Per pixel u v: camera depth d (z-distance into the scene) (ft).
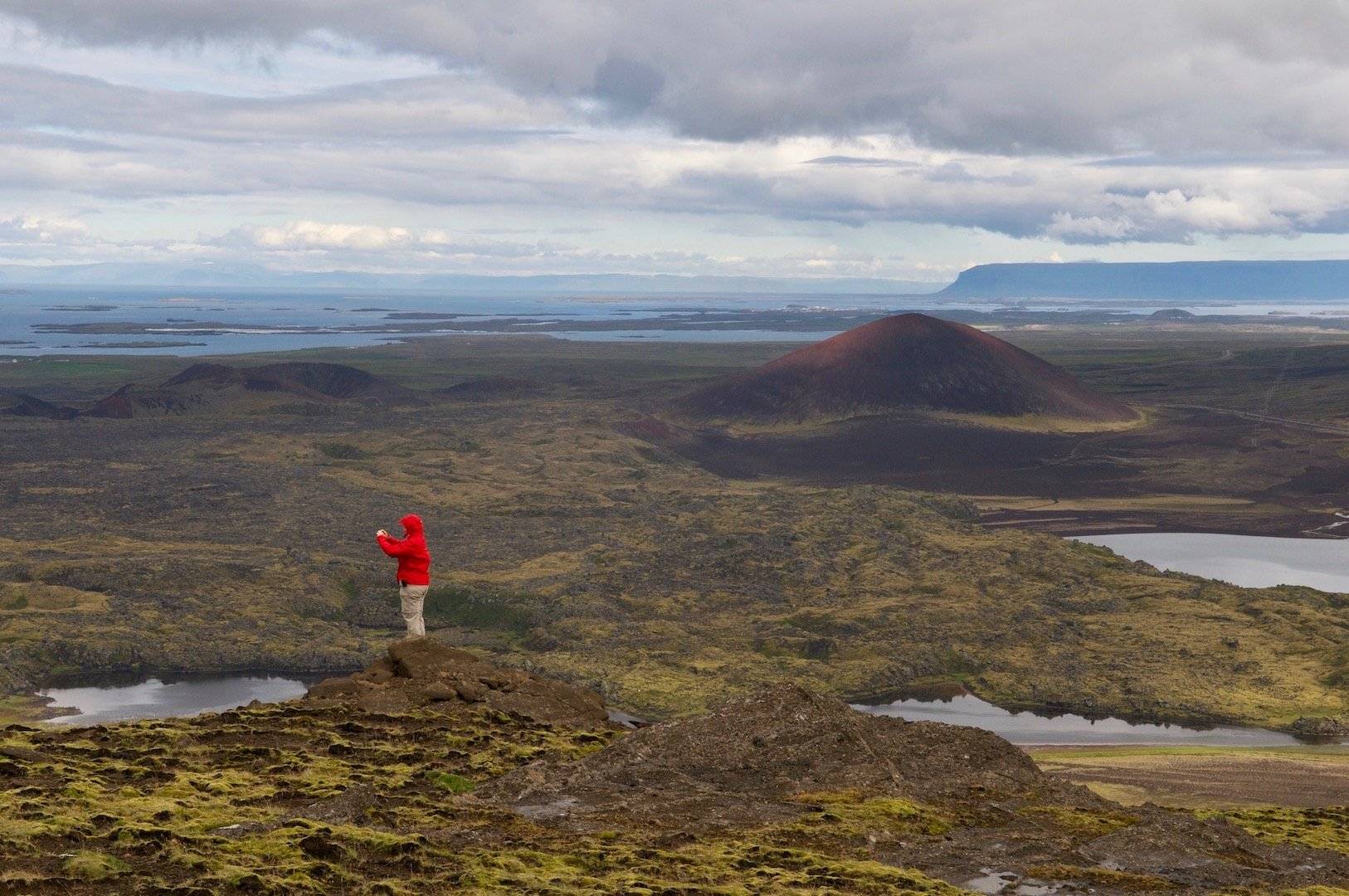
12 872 64.34
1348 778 317.01
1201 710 449.48
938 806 99.25
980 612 592.19
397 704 117.80
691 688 480.23
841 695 484.74
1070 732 432.66
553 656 526.16
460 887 70.69
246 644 545.44
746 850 83.66
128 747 98.22
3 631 554.46
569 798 94.07
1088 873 84.12
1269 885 85.05
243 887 65.92
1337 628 552.00
